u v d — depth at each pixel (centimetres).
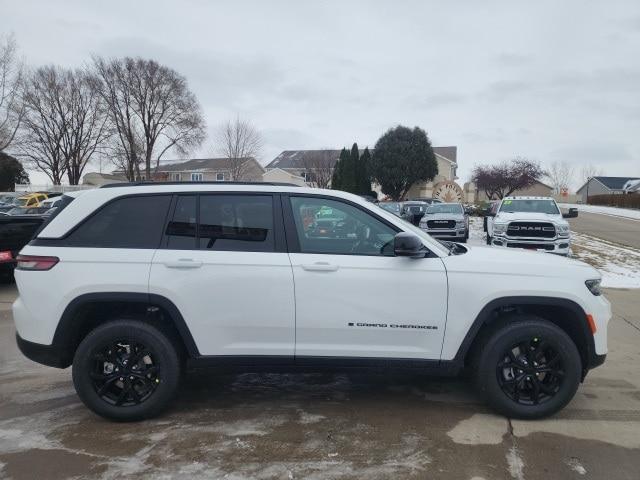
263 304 377
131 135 5009
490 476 310
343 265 378
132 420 385
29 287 379
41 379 486
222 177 5731
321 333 379
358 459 330
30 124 4816
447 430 372
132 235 387
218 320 378
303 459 330
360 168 4372
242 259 379
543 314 409
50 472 315
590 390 452
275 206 392
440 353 382
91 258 378
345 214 394
